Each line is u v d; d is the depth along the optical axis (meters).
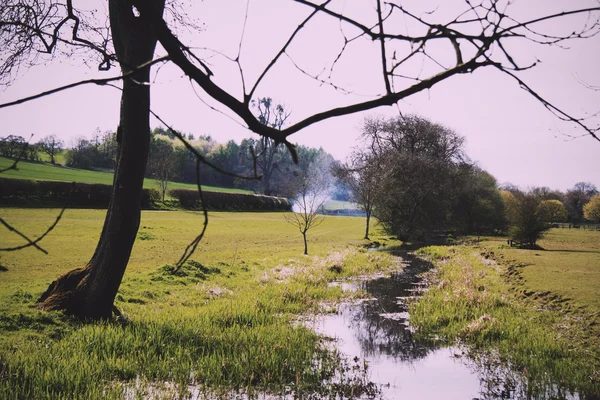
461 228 68.00
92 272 12.72
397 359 11.57
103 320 12.43
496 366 10.96
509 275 23.56
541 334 12.95
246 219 69.38
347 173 58.91
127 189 11.96
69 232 37.69
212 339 11.90
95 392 8.16
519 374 10.37
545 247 40.91
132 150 11.53
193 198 79.88
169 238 40.16
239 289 20.27
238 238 45.62
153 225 48.34
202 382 9.35
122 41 9.59
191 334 12.17
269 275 24.48
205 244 38.59
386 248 46.44
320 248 41.44
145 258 27.98
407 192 54.84
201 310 15.51
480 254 36.88
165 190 78.94
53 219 45.44
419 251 42.59
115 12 8.98
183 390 8.79
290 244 43.75
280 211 95.56
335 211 126.19
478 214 66.31
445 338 13.48
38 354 9.80
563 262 26.75
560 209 97.31
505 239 55.00
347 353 11.96
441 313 16.06
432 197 58.75
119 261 12.52
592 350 11.56
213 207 82.50
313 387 9.52
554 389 9.46
